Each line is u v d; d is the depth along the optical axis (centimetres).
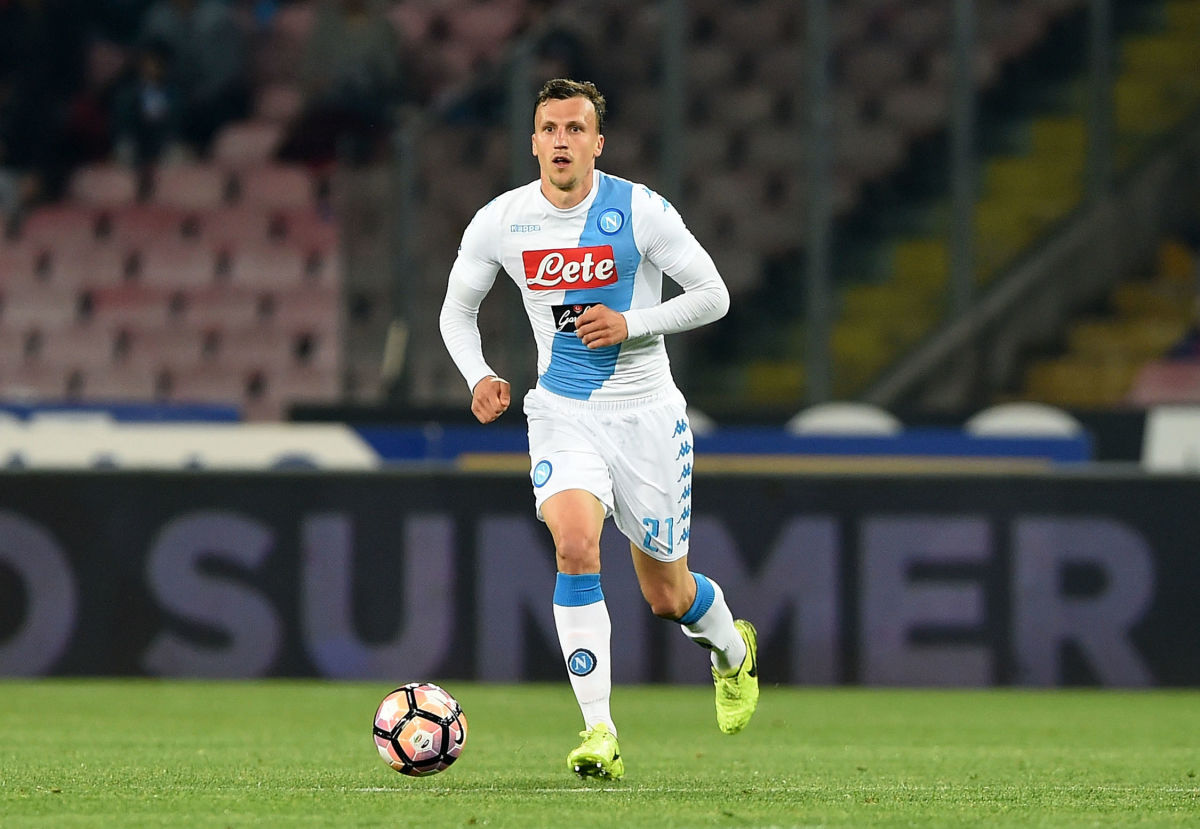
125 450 3981
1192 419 4003
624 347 1814
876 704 3294
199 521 3625
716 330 4638
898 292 4603
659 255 1809
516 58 4488
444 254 4434
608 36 4581
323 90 5297
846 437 3912
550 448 1822
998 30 4862
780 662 3603
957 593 3600
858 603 3606
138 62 5584
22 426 3972
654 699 3353
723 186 4653
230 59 5581
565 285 1808
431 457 4009
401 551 3622
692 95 4653
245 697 3300
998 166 4834
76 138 5575
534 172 4472
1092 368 4738
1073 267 4769
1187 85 4978
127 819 1488
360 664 3603
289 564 3619
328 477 3625
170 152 5525
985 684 3588
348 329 4578
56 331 5281
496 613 3612
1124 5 5000
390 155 4697
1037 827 1473
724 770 2070
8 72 5588
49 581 3619
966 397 4581
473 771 2008
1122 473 3606
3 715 2933
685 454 1861
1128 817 1556
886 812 1570
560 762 2158
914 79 4697
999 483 3606
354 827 1427
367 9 5306
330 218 5316
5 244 5391
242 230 5322
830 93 4603
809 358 4372
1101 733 2761
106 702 3183
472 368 1858
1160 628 3588
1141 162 4897
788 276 4641
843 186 4691
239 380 5175
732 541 3619
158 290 5291
